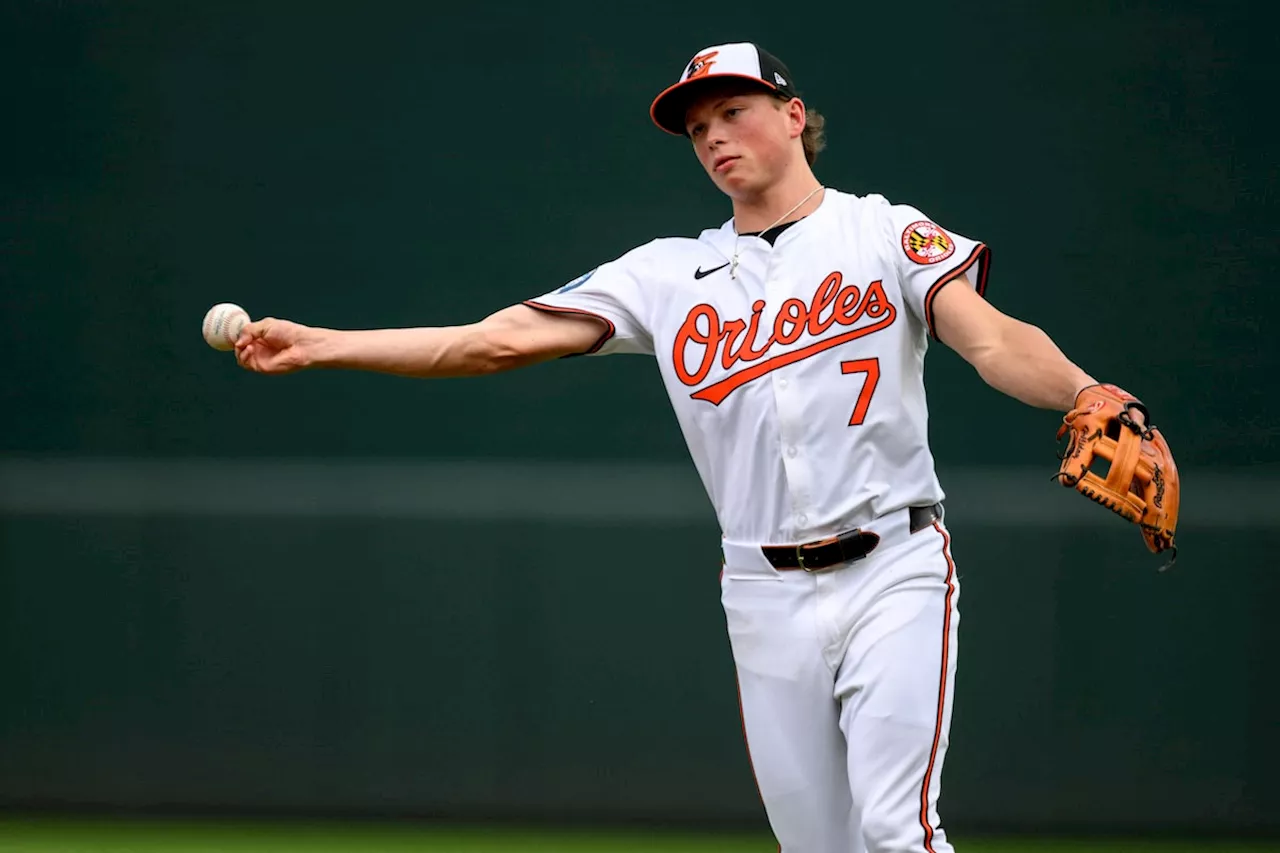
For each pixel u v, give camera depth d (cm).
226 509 2362
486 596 2330
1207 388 2281
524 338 1264
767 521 1192
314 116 2450
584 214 2431
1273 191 2294
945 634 1155
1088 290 2328
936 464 2305
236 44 2455
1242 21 2309
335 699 2334
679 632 2303
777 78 1216
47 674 2359
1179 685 2227
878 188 2381
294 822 2309
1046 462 2291
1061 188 2341
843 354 1170
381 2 2452
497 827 2291
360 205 2442
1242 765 2208
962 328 1130
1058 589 2253
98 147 2450
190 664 2350
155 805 2339
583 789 2298
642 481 2334
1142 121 2327
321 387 2378
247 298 2436
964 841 2202
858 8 2392
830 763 1193
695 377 1222
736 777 2281
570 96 2439
